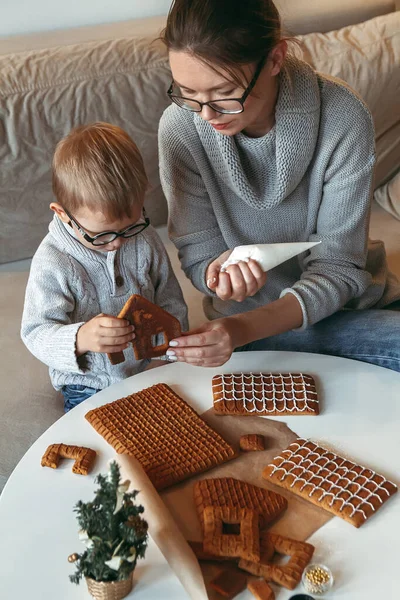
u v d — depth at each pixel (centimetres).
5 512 93
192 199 138
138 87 179
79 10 208
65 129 174
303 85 123
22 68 173
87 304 131
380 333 133
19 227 180
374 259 154
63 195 118
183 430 105
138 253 134
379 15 218
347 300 135
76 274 128
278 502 93
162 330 112
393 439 104
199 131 129
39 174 174
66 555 87
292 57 126
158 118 183
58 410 140
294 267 147
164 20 212
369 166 130
